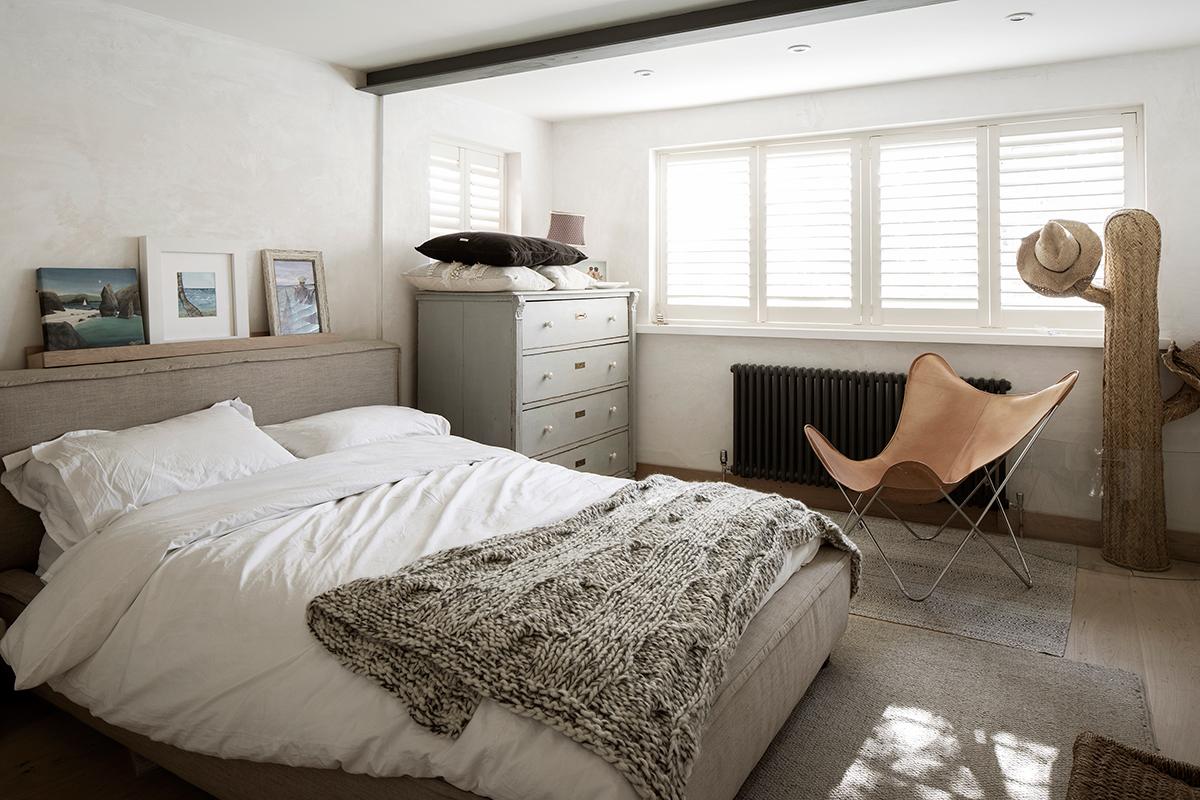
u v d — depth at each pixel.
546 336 4.15
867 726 2.35
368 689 1.68
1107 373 3.71
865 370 4.46
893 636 2.96
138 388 2.90
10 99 2.72
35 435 2.62
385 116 4.10
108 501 2.38
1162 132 3.73
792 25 3.06
